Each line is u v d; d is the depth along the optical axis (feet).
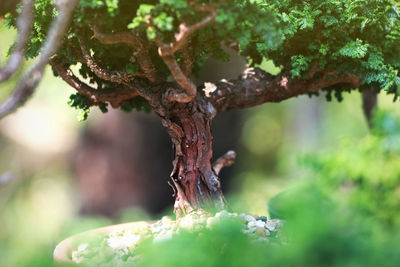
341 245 3.30
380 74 5.12
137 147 15.74
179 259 3.58
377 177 5.24
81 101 5.82
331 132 26.40
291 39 5.35
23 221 21.59
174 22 4.50
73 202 20.22
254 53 5.95
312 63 5.45
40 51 4.95
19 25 3.86
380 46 5.39
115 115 15.71
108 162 15.85
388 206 4.84
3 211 21.57
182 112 5.50
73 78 5.60
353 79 5.68
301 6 5.19
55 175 22.76
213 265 3.55
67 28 4.84
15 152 22.20
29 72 3.89
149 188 15.88
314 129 24.63
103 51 5.21
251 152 30.07
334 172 5.45
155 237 5.26
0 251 12.00
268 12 4.52
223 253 3.71
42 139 21.97
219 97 5.96
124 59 5.49
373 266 3.24
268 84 5.93
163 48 4.37
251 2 4.28
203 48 5.18
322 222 3.34
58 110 20.66
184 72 5.23
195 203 5.52
